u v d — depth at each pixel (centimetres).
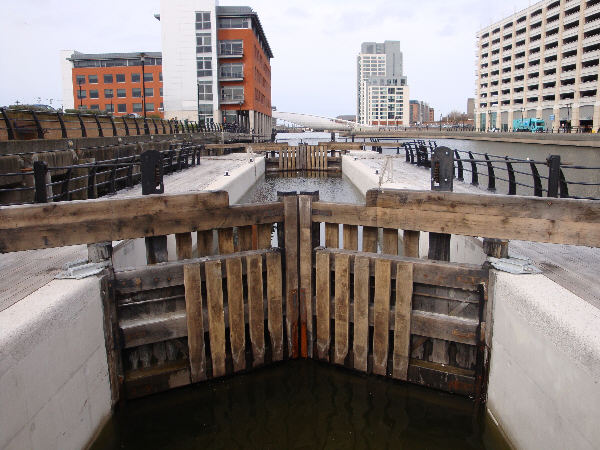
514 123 8750
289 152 4334
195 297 783
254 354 861
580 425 461
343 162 3959
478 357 734
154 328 768
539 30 9138
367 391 815
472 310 753
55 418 547
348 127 13675
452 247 1109
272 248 877
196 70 6331
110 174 1686
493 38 11100
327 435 705
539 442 544
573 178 2955
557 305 546
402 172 2162
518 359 602
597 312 524
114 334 730
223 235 846
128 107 8225
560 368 498
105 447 688
